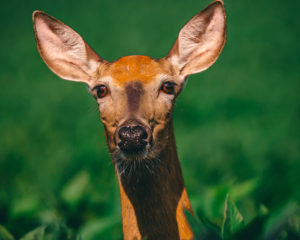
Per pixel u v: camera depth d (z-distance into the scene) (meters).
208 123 16.62
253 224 6.77
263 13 30.53
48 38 8.55
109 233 9.43
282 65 22.56
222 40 8.16
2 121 19.73
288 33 26.86
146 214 7.54
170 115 7.73
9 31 33.75
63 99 21.84
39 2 38.97
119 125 7.11
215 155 13.82
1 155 15.93
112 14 34.47
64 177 13.31
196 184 10.98
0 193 11.83
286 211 7.00
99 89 7.85
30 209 10.26
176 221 7.53
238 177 11.50
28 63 28.05
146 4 35.94
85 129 17.19
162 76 7.74
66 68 8.57
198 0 35.16
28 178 14.06
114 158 7.75
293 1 31.89
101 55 25.78
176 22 30.94
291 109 17.39
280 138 14.87
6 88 24.50
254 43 25.88
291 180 11.03
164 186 7.54
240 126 16.03
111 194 10.99
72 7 37.09
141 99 7.42
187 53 8.20
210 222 7.25
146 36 28.67
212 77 21.73
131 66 7.79
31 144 16.73
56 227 8.23
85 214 10.55
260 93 19.30
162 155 7.56
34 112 20.61
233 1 33.38
